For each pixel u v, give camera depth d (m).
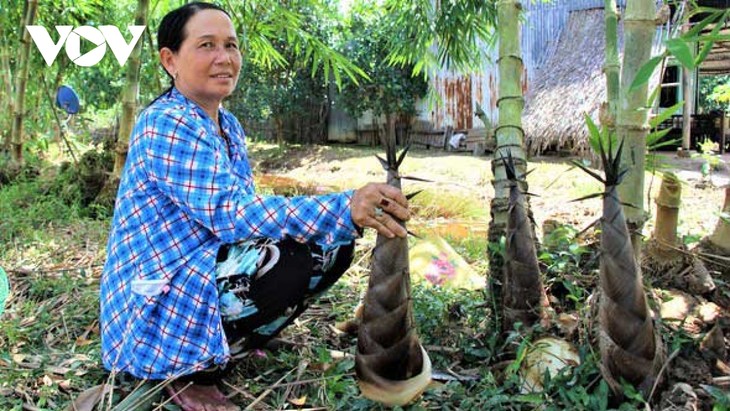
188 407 1.91
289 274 1.95
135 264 1.93
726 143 11.34
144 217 1.93
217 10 2.02
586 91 9.44
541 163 8.51
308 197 1.75
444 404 1.90
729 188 2.64
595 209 5.73
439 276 3.26
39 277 3.28
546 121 9.52
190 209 1.83
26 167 7.04
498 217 2.35
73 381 2.12
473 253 3.98
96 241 4.16
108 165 5.54
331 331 2.57
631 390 1.75
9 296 3.03
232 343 2.03
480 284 3.24
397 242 1.74
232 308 1.95
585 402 1.75
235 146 2.17
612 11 2.54
